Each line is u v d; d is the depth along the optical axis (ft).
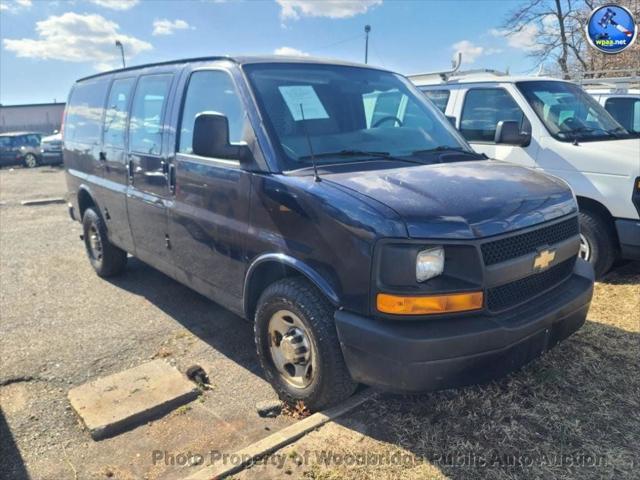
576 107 20.27
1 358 13.55
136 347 14.08
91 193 18.89
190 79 13.47
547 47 77.15
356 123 12.34
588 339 13.15
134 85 16.15
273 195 10.29
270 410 10.89
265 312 10.85
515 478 8.52
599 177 17.11
